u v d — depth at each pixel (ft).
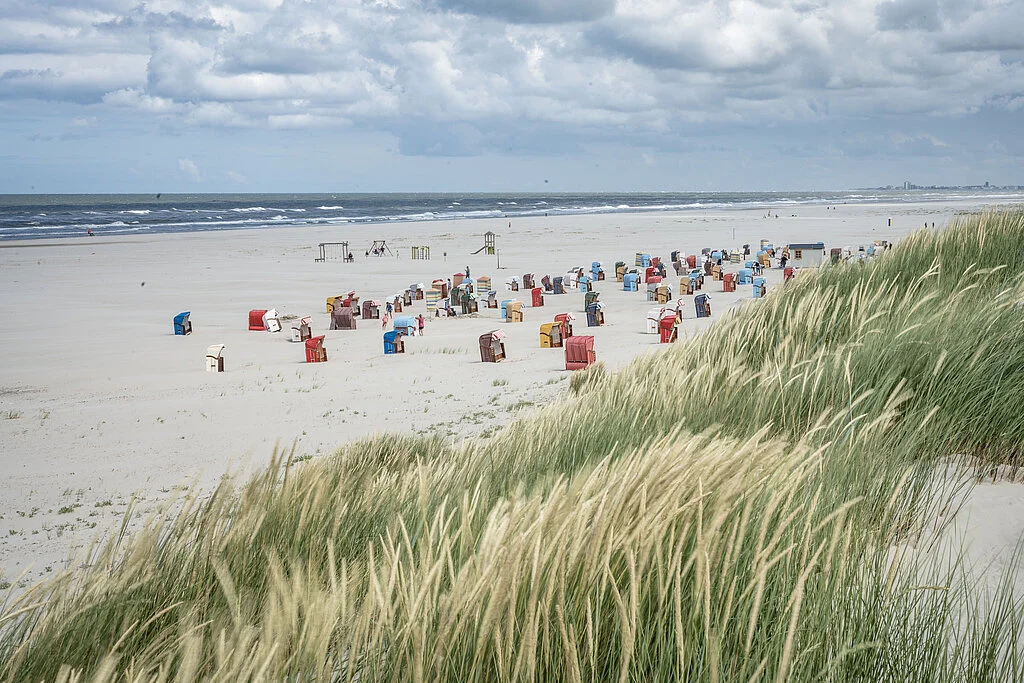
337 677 5.23
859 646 4.75
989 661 5.32
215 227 418.92
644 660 4.93
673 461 6.64
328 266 217.36
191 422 56.80
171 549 7.94
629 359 72.95
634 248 267.59
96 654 6.31
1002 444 11.69
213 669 5.58
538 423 20.95
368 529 9.65
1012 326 14.47
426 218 522.47
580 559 5.61
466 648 5.06
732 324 23.84
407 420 52.75
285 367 83.51
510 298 153.48
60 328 115.96
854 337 17.81
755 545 5.94
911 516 8.66
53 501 38.78
